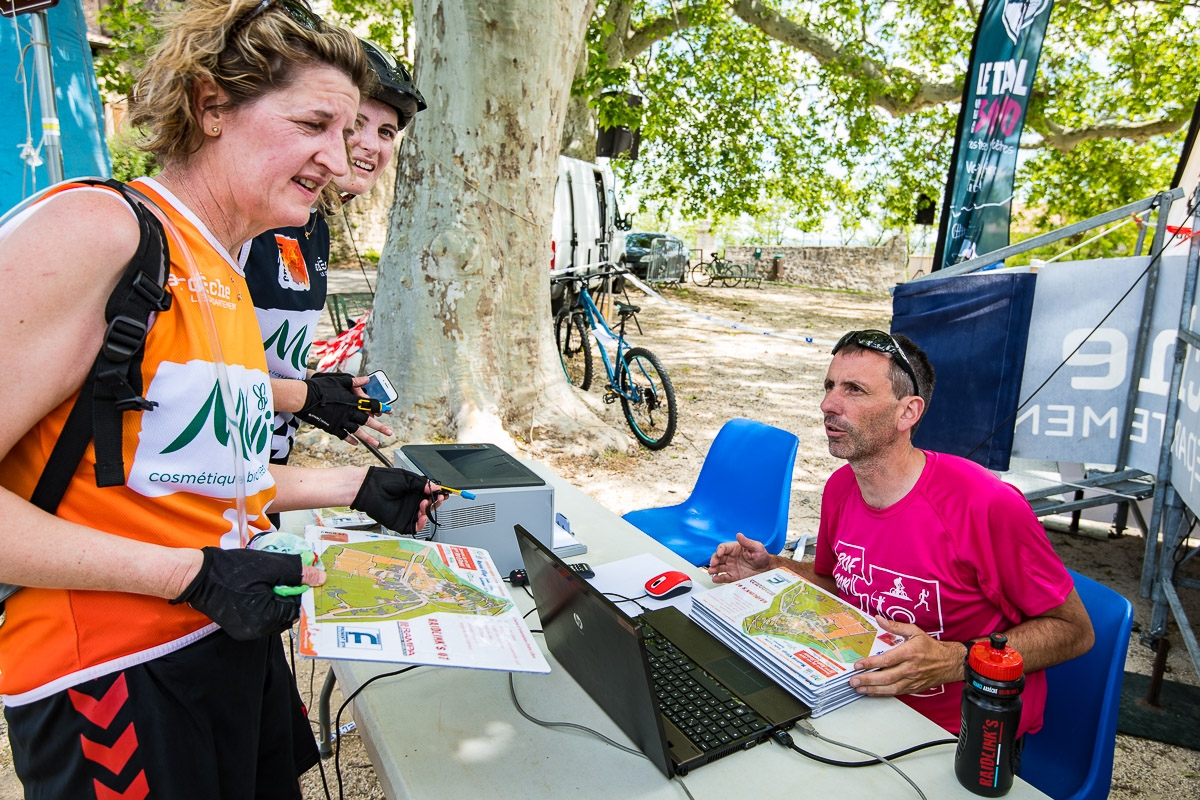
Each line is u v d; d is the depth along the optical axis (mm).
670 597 1777
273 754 1308
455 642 1173
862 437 1665
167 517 997
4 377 815
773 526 2859
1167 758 2547
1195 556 4051
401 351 5086
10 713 990
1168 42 13367
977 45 4973
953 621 1685
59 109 5715
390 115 2213
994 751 1135
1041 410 3602
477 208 5059
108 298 888
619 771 1188
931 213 15422
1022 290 3498
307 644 1061
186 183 1035
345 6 13414
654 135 12516
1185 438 3047
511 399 5457
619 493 4883
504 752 1227
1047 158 15711
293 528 2012
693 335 11219
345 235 16734
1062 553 4227
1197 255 3039
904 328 3812
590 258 10891
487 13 4738
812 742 1279
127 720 977
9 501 849
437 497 1539
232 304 1071
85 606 949
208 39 934
